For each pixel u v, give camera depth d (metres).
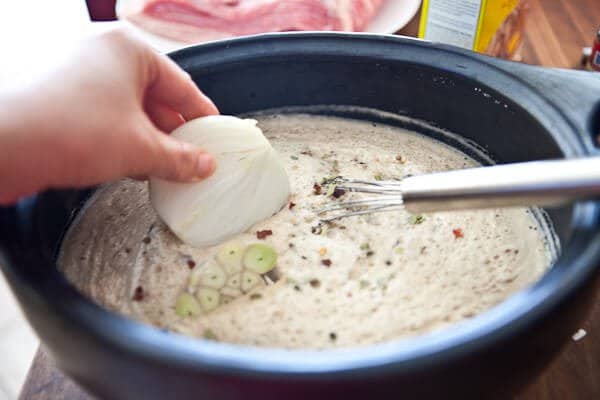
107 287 0.43
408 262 0.44
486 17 0.58
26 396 0.42
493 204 0.34
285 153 0.52
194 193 0.43
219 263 0.43
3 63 0.75
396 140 0.53
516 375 0.33
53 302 0.32
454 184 0.34
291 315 0.41
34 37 0.77
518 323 0.31
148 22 0.70
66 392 0.42
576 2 0.75
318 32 0.51
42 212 0.41
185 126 0.44
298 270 0.43
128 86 0.38
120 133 0.36
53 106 0.34
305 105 0.54
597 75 0.45
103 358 0.31
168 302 0.42
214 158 0.43
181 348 0.30
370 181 0.49
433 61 0.48
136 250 0.45
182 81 0.43
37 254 0.35
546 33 0.70
